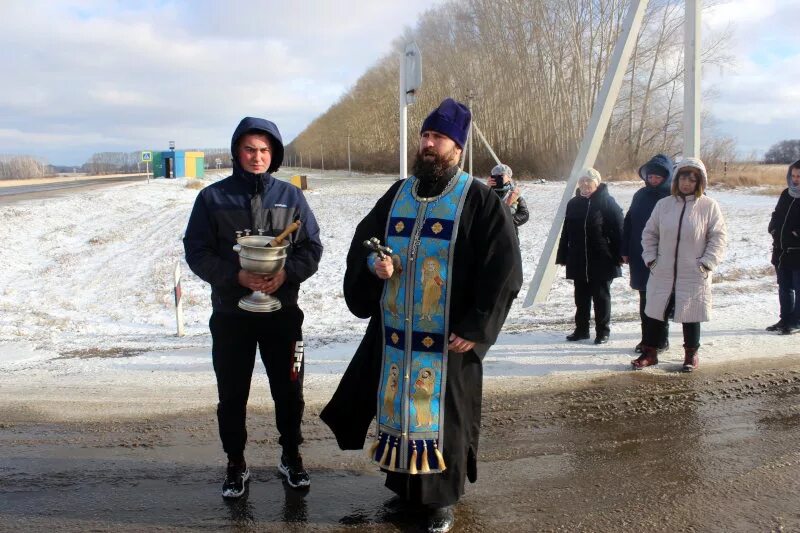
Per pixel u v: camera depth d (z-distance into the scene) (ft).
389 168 222.69
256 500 11.85
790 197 21.95
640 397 16.61
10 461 13.70
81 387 18.85
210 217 11.46
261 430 15.20
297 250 11.80
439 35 191.72
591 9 137.69
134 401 17.52
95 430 15.46
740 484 11.94
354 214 73.10
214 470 13.19
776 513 10.91
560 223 26.84
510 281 10.30
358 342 23.36
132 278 43.45
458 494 10.60
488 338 10.24
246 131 11.28
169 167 158.40
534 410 15.94
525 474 12.59
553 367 19.31
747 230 48.37
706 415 15.35
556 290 32.83
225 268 11.19
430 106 197.88
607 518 10.91
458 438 10.64
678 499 11.46
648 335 19.07
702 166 18.04
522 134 155.43
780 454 13.16
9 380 19.81
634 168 134.92
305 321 28.09
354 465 13.32
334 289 35.83
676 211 18.29
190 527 10.96
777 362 19.13
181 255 51.11
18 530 10.91
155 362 21.48
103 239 62.64
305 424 15.57
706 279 18.20
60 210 80.69
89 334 27.20
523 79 152.15
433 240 10.61
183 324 29.07
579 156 26.07
